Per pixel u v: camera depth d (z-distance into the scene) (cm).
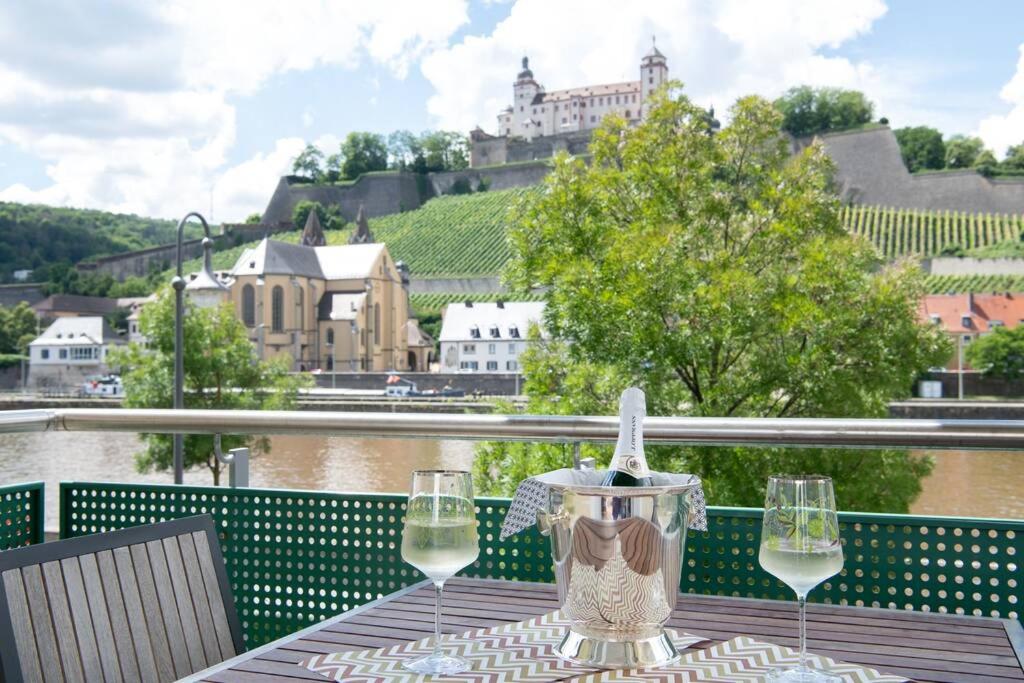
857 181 9281
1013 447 188
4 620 120
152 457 2075
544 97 13025
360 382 6291
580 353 1062
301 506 237
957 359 5975
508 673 114
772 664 117
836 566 111
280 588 239
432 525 120
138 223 14250
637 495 111
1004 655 121
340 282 8081
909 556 182
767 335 1070
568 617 117
